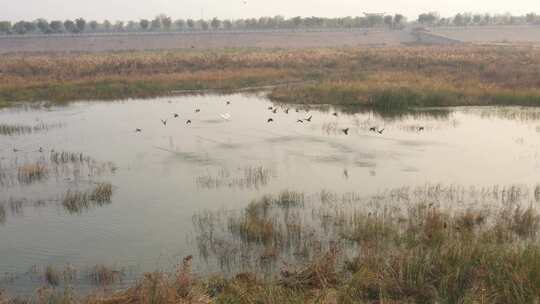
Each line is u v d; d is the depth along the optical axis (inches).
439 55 2573.8
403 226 564.4
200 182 763.4
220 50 3826.3
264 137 1058.1
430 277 417.4
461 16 7121.1
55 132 1144.2
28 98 1638.8
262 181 761.6
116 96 1690.5
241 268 478.9
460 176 773.3
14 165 869.8
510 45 3750.0
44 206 669.9
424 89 1494.8
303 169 823.7
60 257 518.9
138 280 458.6
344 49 3560.5
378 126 1152.2
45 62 2423.7
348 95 1494.8
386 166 833.5
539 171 796.0
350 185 736.3
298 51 3368.6
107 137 1084.5
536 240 513.3
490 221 577.9
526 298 367.2
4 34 5526.6
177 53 3255.4
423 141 1005.2
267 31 5521.7
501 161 855.7
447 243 489.7
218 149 965.2
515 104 1409.9
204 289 426.0
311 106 1440.7
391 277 417.1
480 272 411.8
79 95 1684.3
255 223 565.9
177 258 507.5
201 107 1455.5
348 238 538.9
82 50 4365.2
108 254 522.9
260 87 1873.8
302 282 431.8
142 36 5054.1
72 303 405.4
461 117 1255.5
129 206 665.6
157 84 1855.3
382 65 2316.7
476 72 1915.6
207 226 589.3
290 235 544.1
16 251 534.6
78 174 813.9
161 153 942.4
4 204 677.9
